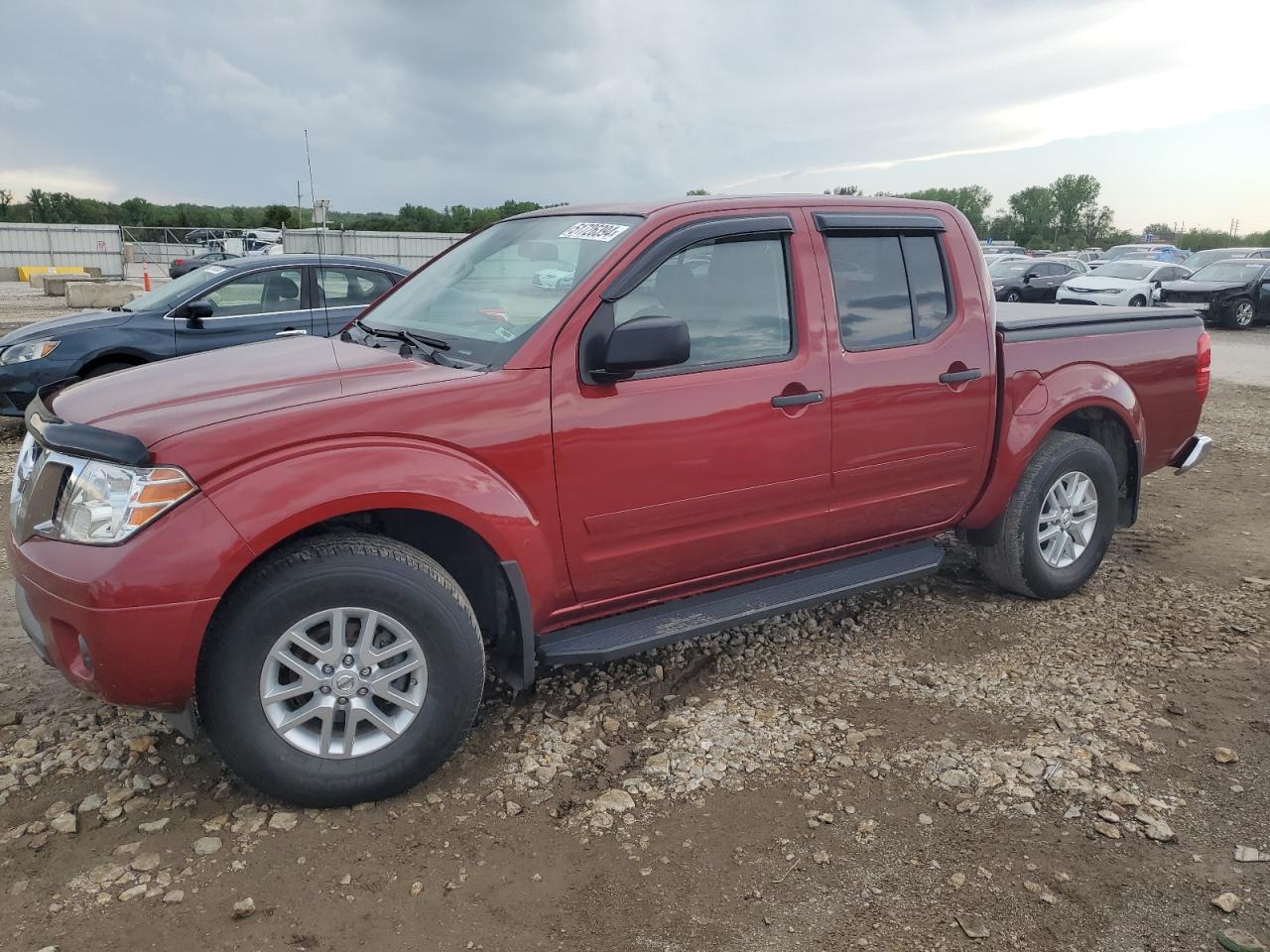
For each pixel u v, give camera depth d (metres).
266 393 2.92
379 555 2.82
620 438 3.22
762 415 3.52
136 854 2.68
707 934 2.43
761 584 3.83
